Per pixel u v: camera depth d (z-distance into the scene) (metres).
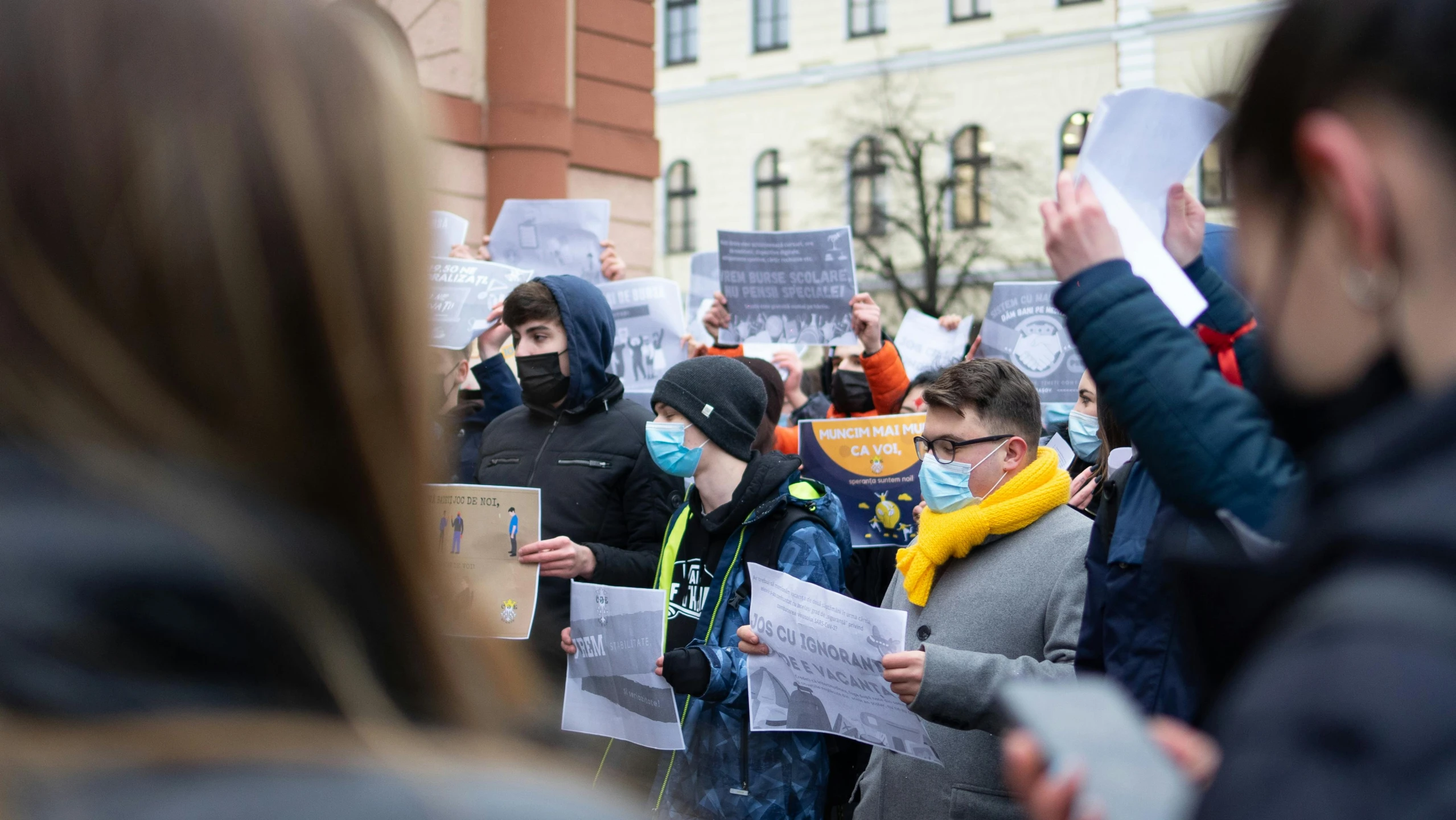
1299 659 0.55
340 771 0.48
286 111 0.52
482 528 3.39
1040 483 2.77
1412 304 0.64
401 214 0.55
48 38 0.50
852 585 4.18
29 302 0.49
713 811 2.82
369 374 0.54
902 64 33.31
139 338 0.50
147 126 0.50
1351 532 0.57
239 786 0.46
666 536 3.19
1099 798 0.71
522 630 3.33
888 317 32.72
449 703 0.56
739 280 5.07
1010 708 0.77
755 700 2.69
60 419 0.49
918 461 4.12
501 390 4.53
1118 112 1.73
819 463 4.15
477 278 4.52
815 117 34.78
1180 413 1.40
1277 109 0.69
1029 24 31.81
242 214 0.51
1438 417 0.57
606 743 3.28
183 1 0.52
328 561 0.52
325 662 0.50
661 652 2.89
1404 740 0.49
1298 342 0.70
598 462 3.75
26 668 0.44
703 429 3.05
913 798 2.73
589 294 3.88
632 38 10.12
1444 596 0.52
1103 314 1.46
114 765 0.45
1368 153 0.64
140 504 0.48
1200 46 29.91
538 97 9.30
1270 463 1.37
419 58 8.92
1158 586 1.93
